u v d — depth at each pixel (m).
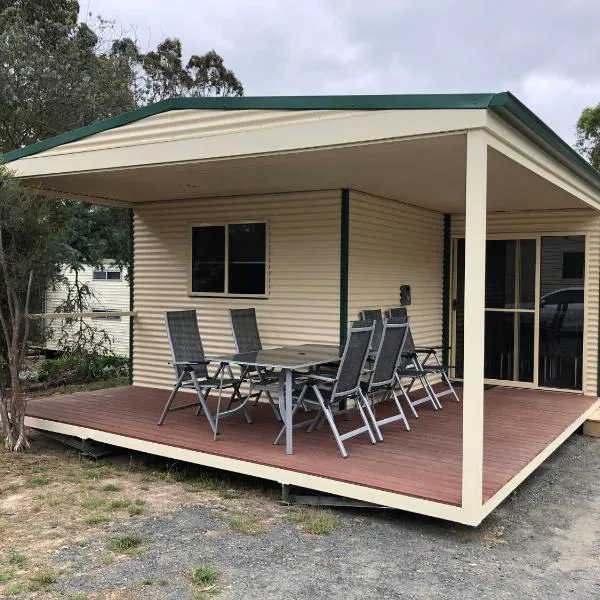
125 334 12.71
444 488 3.71
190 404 5.84
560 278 7.29
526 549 3.48
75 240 11.34
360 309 6.18
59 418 5.67
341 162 4.69
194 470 4.98
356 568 3.18
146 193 6.64
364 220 6.22
